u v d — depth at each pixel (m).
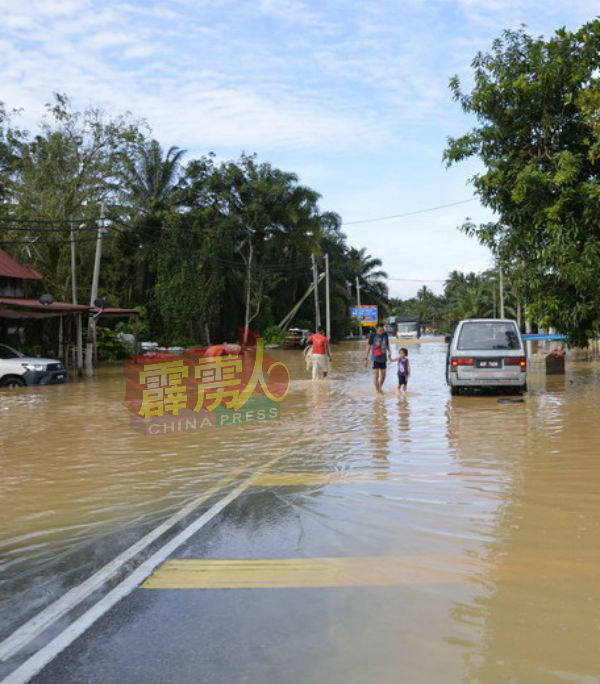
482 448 8.48
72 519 5.68
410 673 2.93
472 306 69.12
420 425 10.72
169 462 8.23
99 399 16.38
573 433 9.48
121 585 4.10
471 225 15.72
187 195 49.66
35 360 20.44
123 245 46.59
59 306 24.69
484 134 15.12
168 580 4.17
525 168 14.21
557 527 5.07
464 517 5.38
